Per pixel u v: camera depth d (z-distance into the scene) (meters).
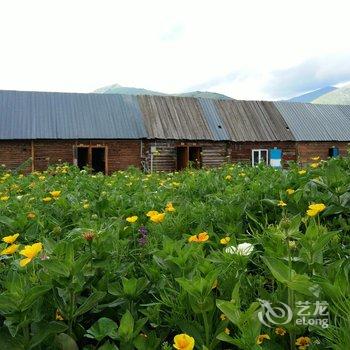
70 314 1.93
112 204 4.71
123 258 2.86
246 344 1.52
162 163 25.03
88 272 2.32
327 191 4.18
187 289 1.73
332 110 32.25
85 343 1.99
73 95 26.28
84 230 2.84
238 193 4.57
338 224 3.49
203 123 26.72
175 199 4.96
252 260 2.65
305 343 1.70
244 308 1.95
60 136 23.06
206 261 2.02
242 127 27.45
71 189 6.95
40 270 2.12
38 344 1.78
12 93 25.31
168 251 2.41
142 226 3.61
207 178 6.56
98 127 24.23
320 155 28.81
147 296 2.29
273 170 7.19
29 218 3.87
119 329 1.74
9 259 2.83
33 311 1.87
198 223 3.73
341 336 1.45
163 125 25.59
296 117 30.00
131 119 25.42
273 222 3.88
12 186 7.59
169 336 2.00
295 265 1.98
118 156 24.42
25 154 22.89
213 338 1.73
